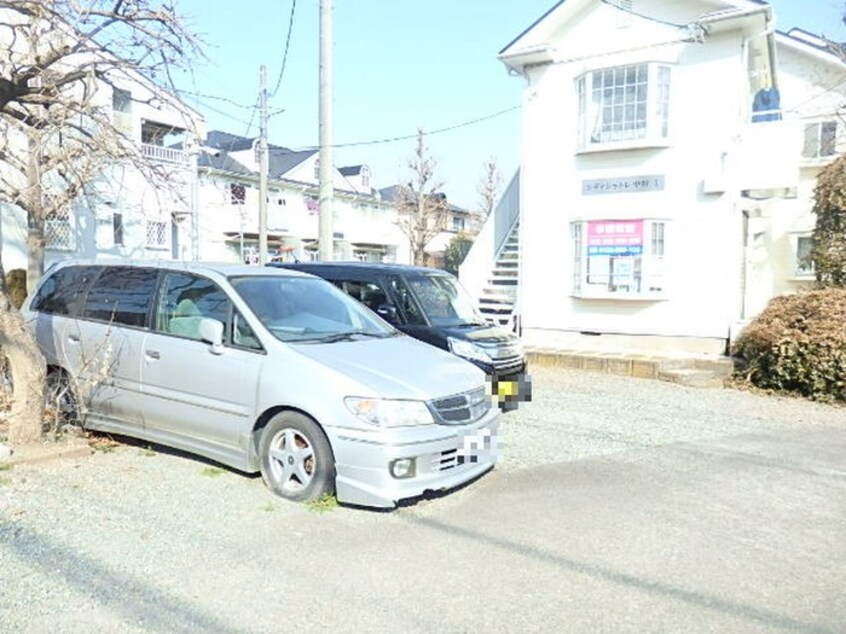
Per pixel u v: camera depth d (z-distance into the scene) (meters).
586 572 3.40
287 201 32.19
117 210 17.45
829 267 10.55
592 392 8.87
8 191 10.70
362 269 8.02
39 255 12.43
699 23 10.71
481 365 6.90
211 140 34.47
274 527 3.88
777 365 8.82
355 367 4.36
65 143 7.62
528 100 12.77
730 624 2.92
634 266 11.66
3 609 2.88
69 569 3.27
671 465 5.43
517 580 3.29
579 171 12.26
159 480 4.64
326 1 10.09
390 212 40.97
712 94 11.04
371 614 2.94
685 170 11.26
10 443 5.03
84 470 4.78
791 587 3.29
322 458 4.19
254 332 4.68
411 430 4.11
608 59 11.85
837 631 2.88
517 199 14.86
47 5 4.54
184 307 5.13
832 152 14.66
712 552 3.70
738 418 7.43
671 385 9.55
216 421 4.68
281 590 3.13
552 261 12.59
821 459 5.71
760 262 15.42
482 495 4.57
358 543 3.69
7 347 4.98
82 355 5.48
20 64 5.06
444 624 2.87
